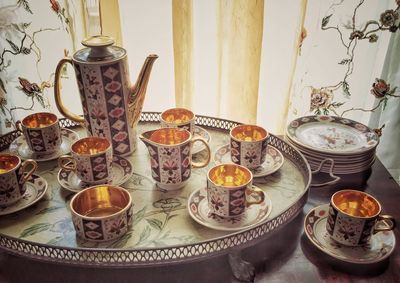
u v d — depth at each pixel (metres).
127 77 0.84
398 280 0.68
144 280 0.68
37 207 0.77
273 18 1.00
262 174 0.85
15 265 0.71
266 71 1.07
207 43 1.04
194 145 0.94
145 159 0.92
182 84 1.07
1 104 1.04
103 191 0.73
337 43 0.96
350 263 0.71
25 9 0.95
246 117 1.10
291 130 0.98
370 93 1.02
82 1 0.96
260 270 0.70
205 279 0.69
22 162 0.78
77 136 0.98
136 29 1.02
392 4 0.91
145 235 0.71
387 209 0.83
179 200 0.79
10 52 0.99
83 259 0.65
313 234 0.75
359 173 0.94
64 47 1.01
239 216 0.73
